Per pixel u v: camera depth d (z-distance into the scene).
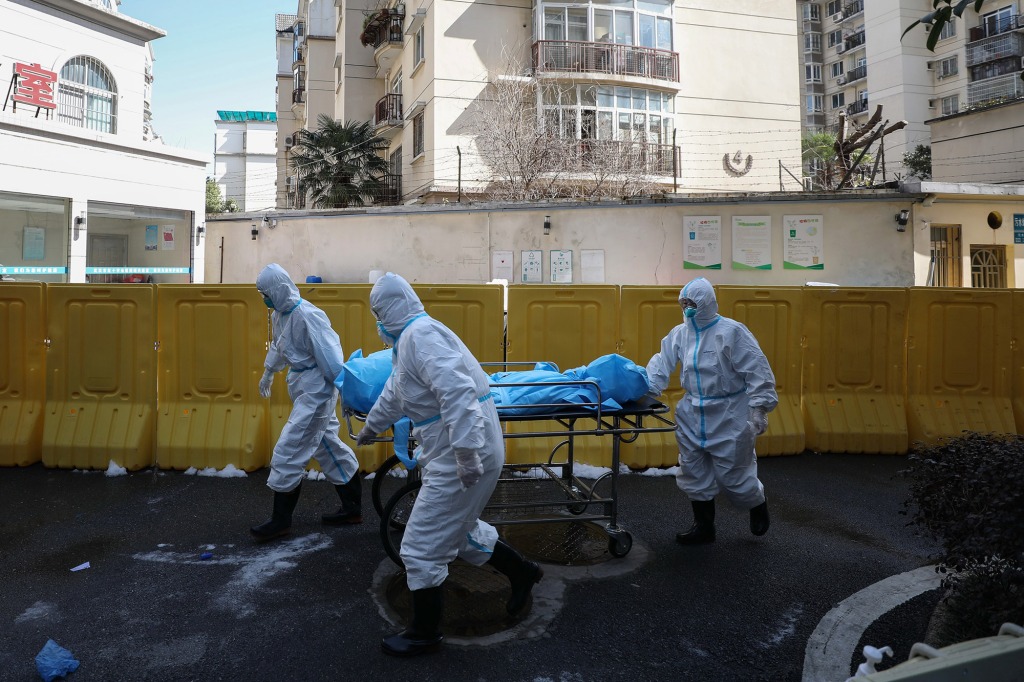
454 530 3.29
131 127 17.69
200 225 17.92
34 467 6.41
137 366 6.41
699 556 4.57
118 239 16.14
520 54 23.34
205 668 3.13
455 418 3.10
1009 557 2.79
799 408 7.30
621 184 20.91
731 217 15.34
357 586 4.01
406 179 25.92
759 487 4.65
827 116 55.06
